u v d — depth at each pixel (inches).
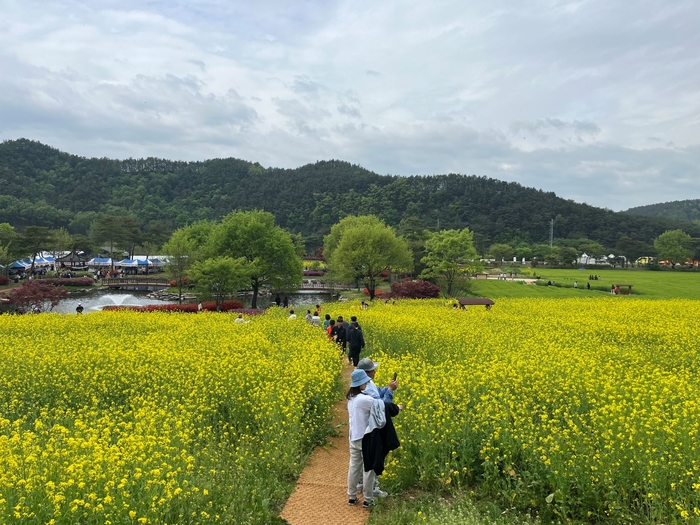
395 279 2972.4
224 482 274.8
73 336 751.7
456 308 1235.2
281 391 403.9
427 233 3346.5
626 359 597.0
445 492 301.4
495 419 337.4
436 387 409.4
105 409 430.3
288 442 334.6
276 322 914.1
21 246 3176.7
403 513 261.7
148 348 581.6
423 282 2016.5
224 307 1787.6
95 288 2837.1
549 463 275.4
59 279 2977.4
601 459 277.3
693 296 2055.9
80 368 507.2
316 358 527.8
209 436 349.1
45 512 214.7
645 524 243.1
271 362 514.0
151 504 226.5
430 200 7652.6
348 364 681.6
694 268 4392.2
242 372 463.5
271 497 282.8
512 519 259.6
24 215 5861.2
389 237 2267.5
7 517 202.4
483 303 1343.5
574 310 1255.5
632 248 4884.4
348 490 286.7
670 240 4394.7
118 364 512.4
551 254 4633.4
